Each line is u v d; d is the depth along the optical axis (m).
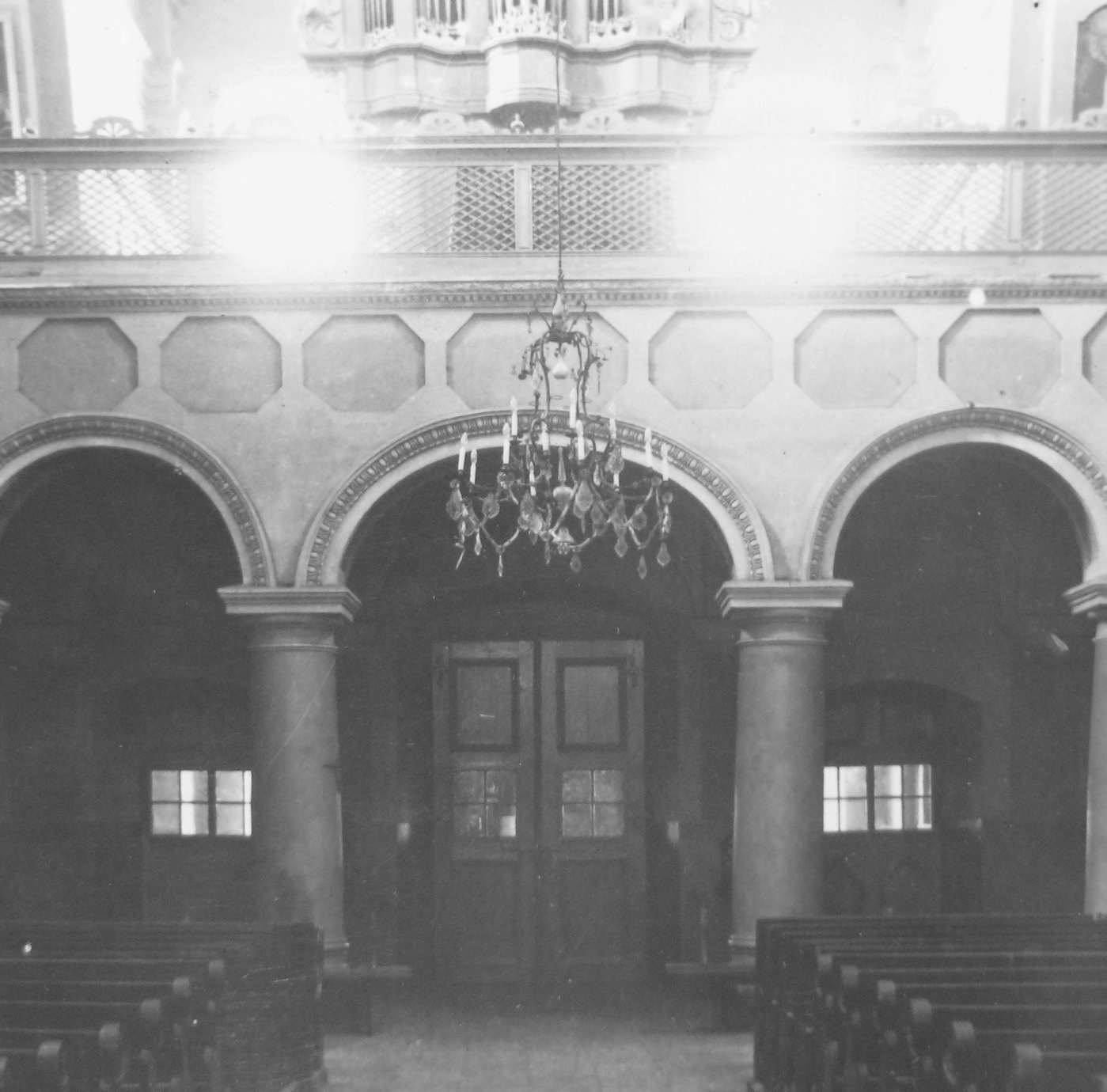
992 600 15.66
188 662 15.63
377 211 12.88
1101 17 15.45
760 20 18.59
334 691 12.85
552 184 12.90
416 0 16.22
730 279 12.62
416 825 15.81
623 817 15.98
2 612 12.93
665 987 15.41
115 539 15.41
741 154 12.87
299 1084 10.69
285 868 12.54
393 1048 12.40
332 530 12.69
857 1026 8.58
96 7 16.84
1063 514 14.56
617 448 10.82
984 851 15.46
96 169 12.79
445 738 15.95
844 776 16.25
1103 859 12.61
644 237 12.90
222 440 12.70
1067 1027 7.45
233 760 16.02
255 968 10.18
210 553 15.53
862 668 15.73
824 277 12.65
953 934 10.56
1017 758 15.56
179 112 18.28
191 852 16.00
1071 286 12.63
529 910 15.85
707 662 15.75
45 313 12.66
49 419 12.59
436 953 15.77
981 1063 7.00
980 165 12.87
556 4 16.25
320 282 12.66
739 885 12.72
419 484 13.03
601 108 16.39
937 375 12.71
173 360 12.73
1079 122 12.85
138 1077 8.36
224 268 12.72
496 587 15.85
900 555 15.69
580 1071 11.53
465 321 12.75
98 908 15.64
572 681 16.09
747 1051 12.15
